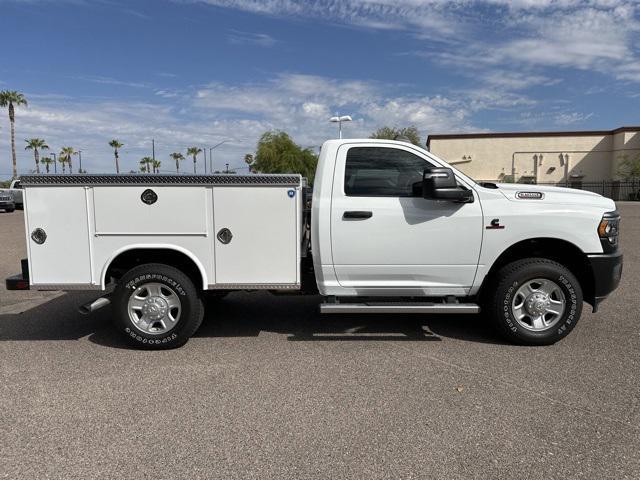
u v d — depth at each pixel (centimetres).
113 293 518
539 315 516
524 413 371
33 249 505
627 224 1884
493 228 506
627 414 369
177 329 510
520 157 4759
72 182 497
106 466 308
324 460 313
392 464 308
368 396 402
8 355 504
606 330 570
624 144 4438
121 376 448
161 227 504
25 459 316
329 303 524
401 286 521
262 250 508
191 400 398
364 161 512
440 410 377
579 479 292
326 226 507
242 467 306
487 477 294
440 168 496
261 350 514
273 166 4975
